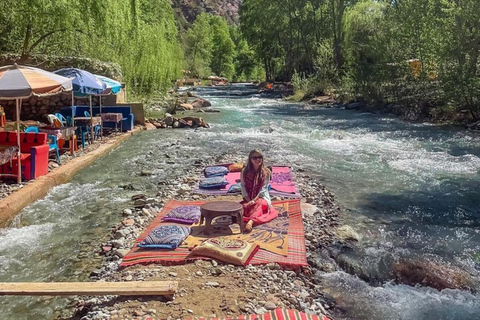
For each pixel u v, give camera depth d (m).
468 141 15.41
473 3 18.88
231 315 4.03
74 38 18.33
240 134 17.39
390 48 25.56
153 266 5.11
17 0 14.17
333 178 10.18
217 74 98.25
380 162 11.99
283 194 8.20
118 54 21.97
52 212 7.58
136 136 16.61
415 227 7.02
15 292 4.34
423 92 22.02
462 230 6.90
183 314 4.03
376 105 27.42
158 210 7.51
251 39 65.75
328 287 5.00
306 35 52.53
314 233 6.44
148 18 37.25
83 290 4.35
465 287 5.10
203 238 5.80
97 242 6.23
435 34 21.55
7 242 6.25
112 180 9.85
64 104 17.14
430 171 10.87
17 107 8.72
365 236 6.59
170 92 37.28
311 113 26.36
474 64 19.67
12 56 17.03
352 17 35.75
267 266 5.14
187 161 11.95
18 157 8.52
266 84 53.97
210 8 175.38
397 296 4.88
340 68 40.12
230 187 8.52
